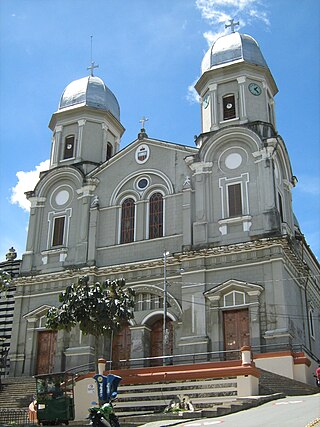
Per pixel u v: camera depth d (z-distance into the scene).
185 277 33.06
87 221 38.00
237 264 32.16
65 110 42.38
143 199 37.03
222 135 35.53
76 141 41.66
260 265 31.56
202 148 35.78
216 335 31.12
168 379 23.00
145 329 33.53
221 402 21.52
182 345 31.64
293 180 38.03
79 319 26.92
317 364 31.94
